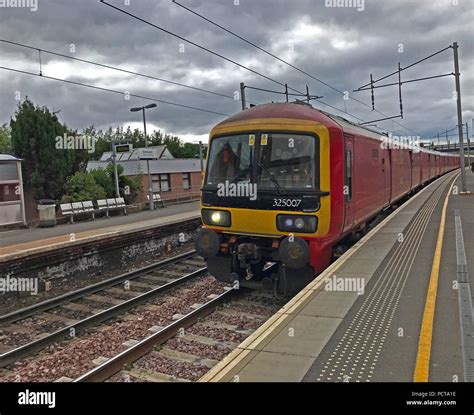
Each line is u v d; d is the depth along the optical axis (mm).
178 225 15672
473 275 6746
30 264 10219
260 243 8102
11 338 7500
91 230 14477
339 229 7949
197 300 8852
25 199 21656
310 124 7684
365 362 4109
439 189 24781
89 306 9078
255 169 7941
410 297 5895
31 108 21734
